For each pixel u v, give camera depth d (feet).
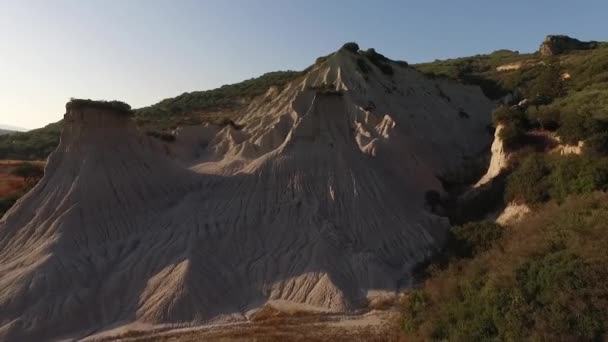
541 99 176.24
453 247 92.99
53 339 77.71
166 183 114.11
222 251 98.02
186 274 87.56
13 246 96.94
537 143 126.31
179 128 179.32
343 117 131.03
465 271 73.20
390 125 159.12
